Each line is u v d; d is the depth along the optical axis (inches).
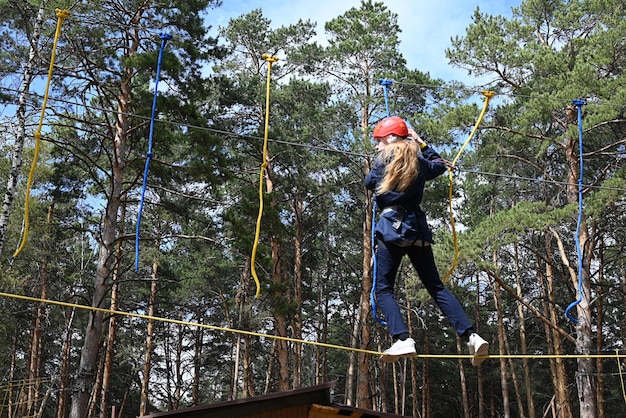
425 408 1472.7
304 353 1764.3
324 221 1300.4
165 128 713.0
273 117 1056.8
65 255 1171.9
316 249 1386.6
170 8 742.5
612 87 705.0
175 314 1534.2
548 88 748.6
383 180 194.9
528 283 1451.8
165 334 1561.3
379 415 465.1
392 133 201.2
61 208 1115.9
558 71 751.1
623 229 930.7
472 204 1189.1
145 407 1189.1
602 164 950.4
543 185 963.3
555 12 818.8
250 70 1098.1
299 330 1261.1
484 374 1592.0
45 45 648.4
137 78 757.9
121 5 703.1
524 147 851.4
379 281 199.6
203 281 1339.8
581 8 815.7
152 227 1113.4
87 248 1188.5
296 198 1197.1
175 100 698.2
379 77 1000.2
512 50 768.3
